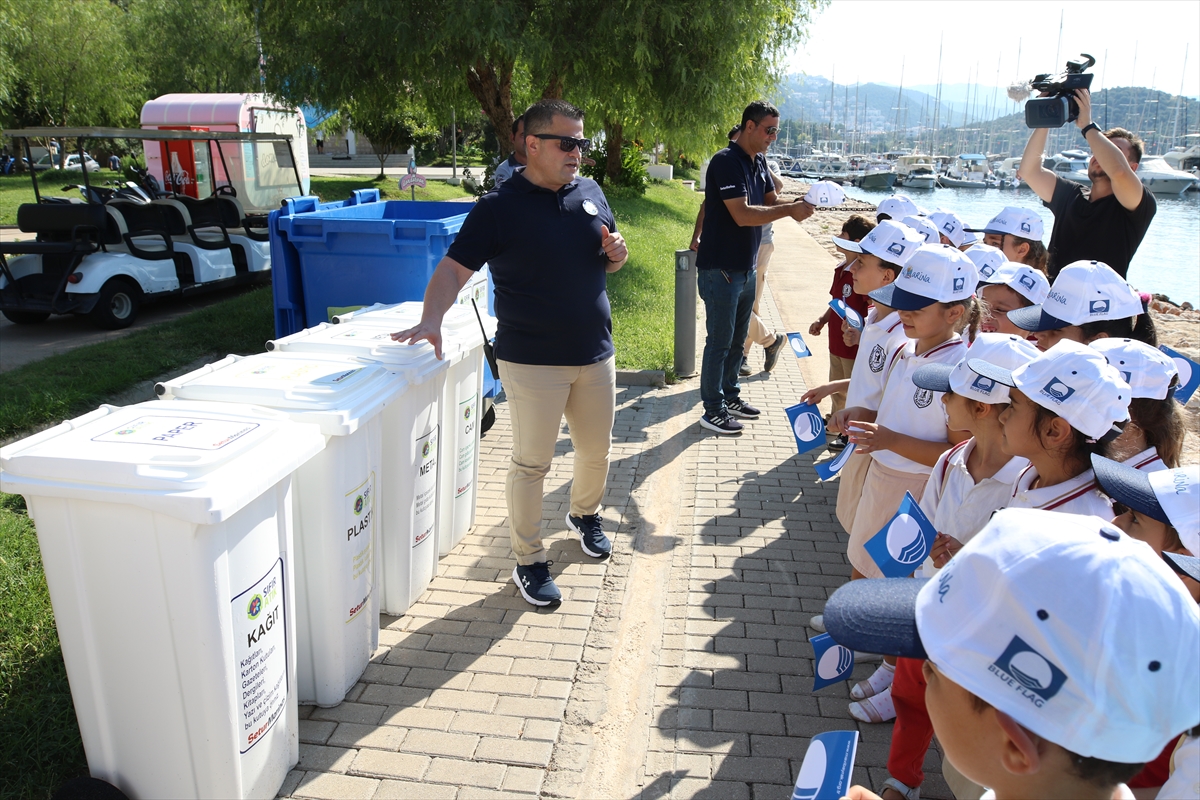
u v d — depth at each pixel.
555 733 3.18
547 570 4.14
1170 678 1.01
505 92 12.13
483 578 4.27
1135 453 2.58
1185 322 13.57
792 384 7.86
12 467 2.36
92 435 2.56
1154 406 2.56
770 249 7.65
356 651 3.38
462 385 4.31
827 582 4.33
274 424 2.71
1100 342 2.66
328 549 3.10
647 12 10.70
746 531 4.89
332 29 10.52
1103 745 1.00
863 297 5.46
